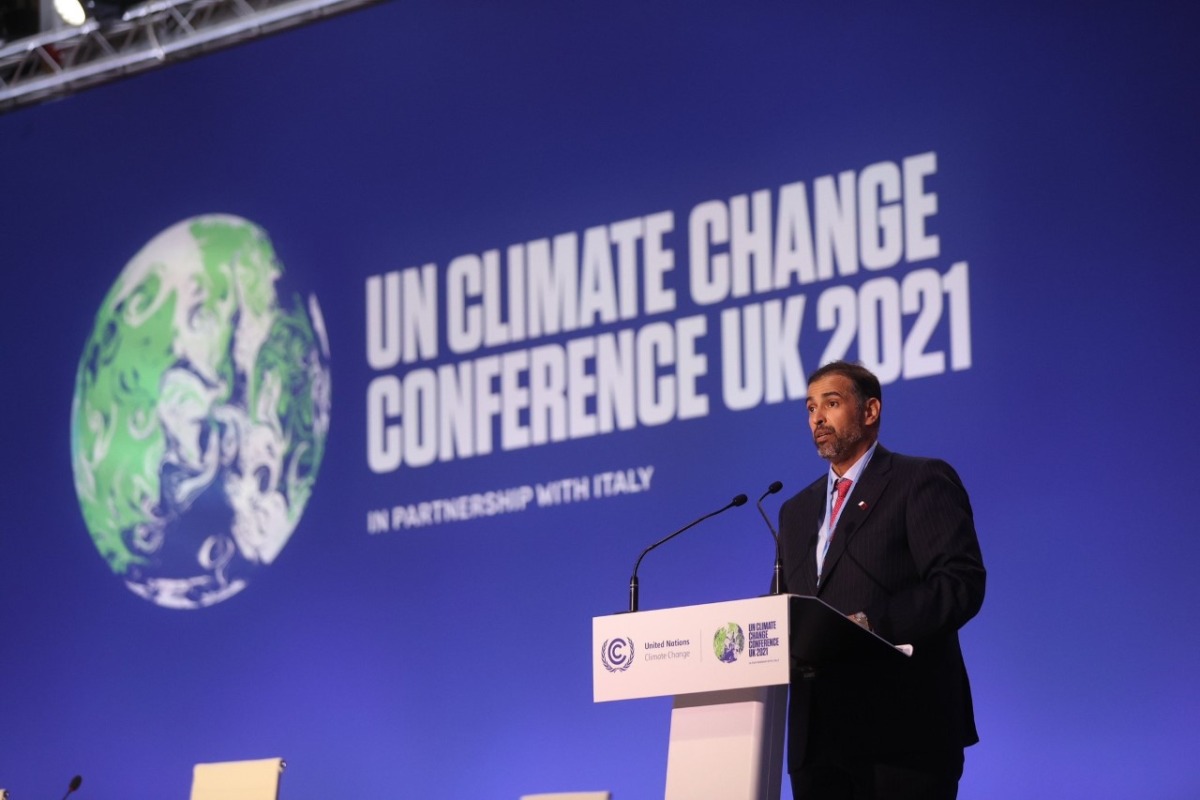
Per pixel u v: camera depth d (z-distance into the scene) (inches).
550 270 314.5
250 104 358.6
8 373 380.2
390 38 342.6
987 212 265.7
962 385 263.7
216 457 348.2
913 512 160.9
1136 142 254.1
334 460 333.1
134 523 355.6
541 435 309.6
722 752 147.9
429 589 316.8
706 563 285.7
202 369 354.0
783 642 139.2
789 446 281.1
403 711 314.0
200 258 359.6
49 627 361.4
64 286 377.4
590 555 299.7
